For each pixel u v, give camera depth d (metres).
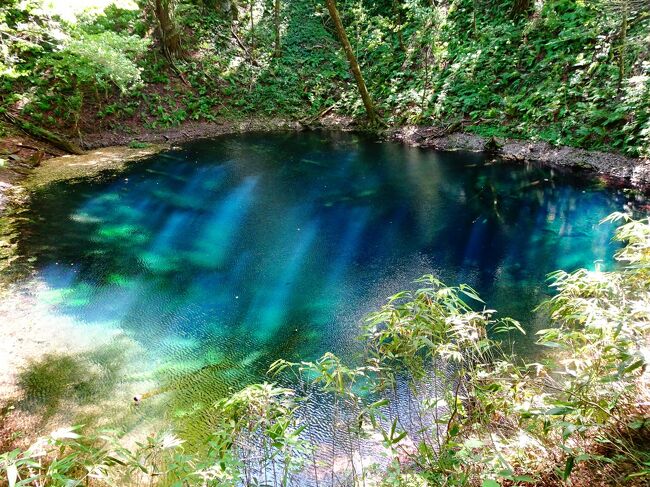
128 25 14.34
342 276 5.93
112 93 13.04
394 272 6.01
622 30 9.47
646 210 7.31
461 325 2.04
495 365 2.80
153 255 6.50
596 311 2.13
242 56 16.38
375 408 2.17
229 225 7.62
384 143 13.09
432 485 1.81
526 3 13.25
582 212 7.59
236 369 4.19
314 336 4.68
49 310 5.08
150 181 9.70
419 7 14.79
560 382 3.31
